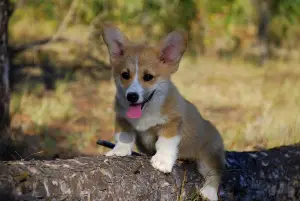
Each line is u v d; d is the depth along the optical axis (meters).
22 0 11.30
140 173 5.04
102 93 12.90
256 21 18.28
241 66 17.28
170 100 5.70
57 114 10.12
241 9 12.75
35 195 4.10
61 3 13.51
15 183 4.00
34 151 7.52
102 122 10.13
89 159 4.89
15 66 13.09
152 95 5.67
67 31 13.17
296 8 14.02
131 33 12.81
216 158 6.02
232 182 5.90
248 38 18.89
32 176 4.14
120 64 5.89
